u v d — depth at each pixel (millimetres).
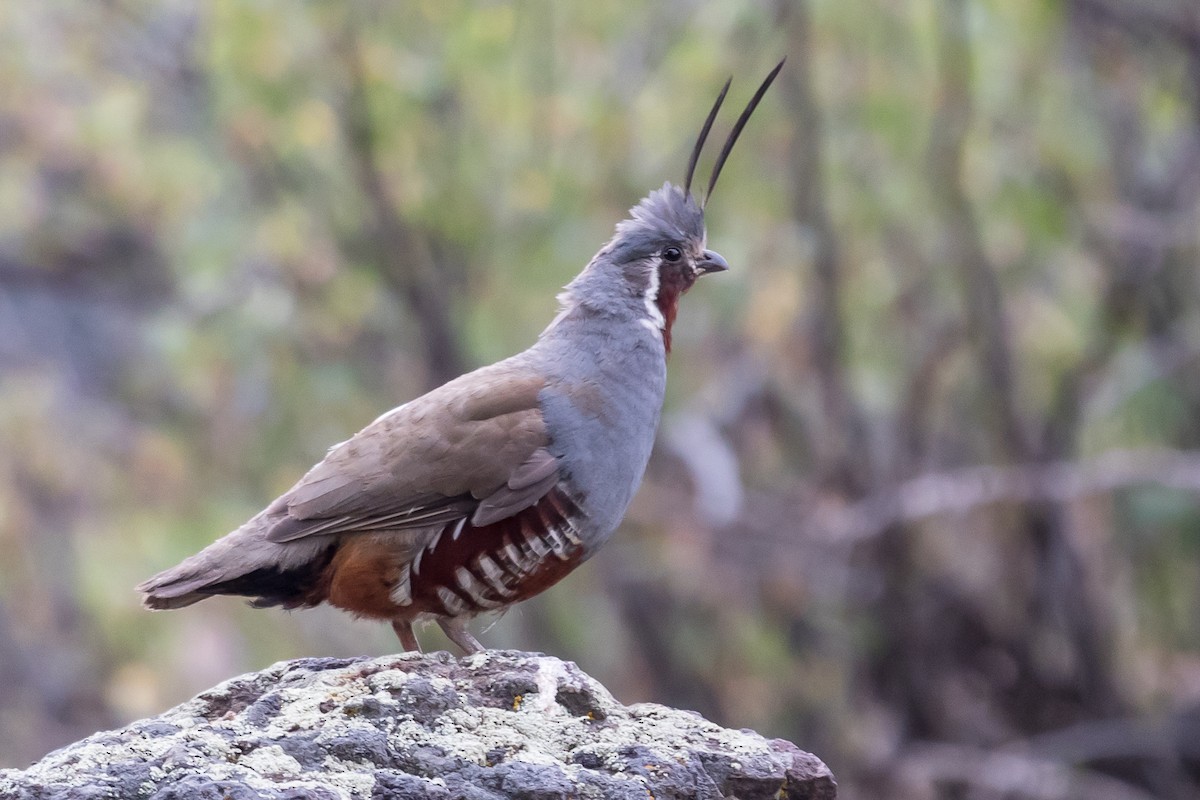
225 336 17953
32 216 19672
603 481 7629
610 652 18891
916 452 17688
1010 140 17094
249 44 16062
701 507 17406
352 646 19344
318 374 18047
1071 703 17594
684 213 8344
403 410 7617
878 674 17797
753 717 18375
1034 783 16406
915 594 17438
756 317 16953
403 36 16594
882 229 17500
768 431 19031
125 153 18016
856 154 17188
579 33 16984
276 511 7375
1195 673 18297
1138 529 17922
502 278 17250
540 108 16688
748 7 16828
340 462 7406
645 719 5992
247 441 18875
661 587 18234
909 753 17453
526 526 7422
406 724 5547
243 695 6145
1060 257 17812
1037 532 17219
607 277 8102
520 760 5426
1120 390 17750
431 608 7441
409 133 16719
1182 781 17828
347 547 7316
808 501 18297
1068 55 17531
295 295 17703
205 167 18109
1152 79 17578
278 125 16516
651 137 16984
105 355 23109
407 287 17328
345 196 17328
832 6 16734
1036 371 17859
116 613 18484
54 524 20297
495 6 16625
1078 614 17453
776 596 18078
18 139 18625
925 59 16828
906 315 17906
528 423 7461
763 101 16875
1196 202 17750
